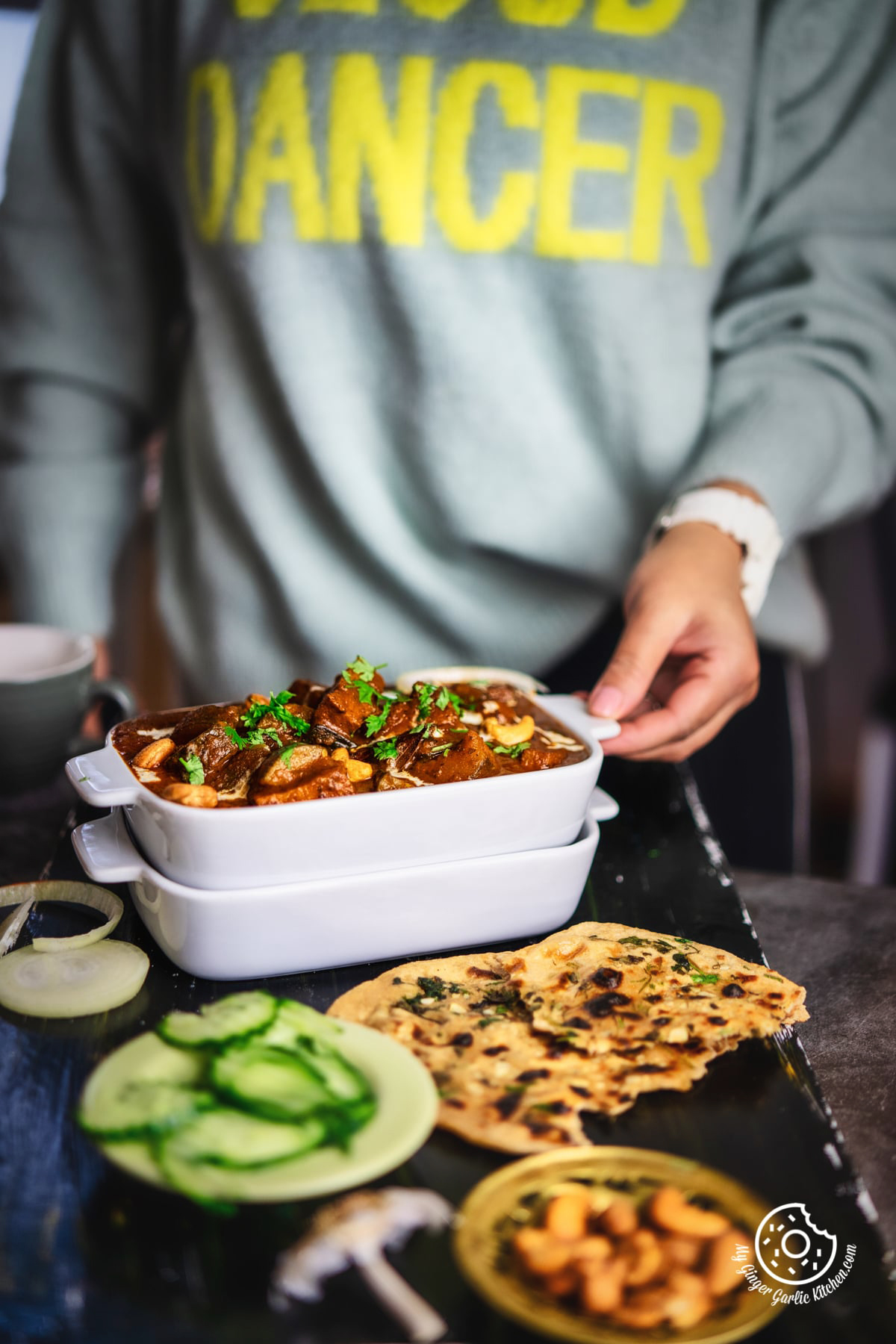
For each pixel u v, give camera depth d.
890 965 0.72
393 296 0.93
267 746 0.66
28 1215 0.54
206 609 1.06
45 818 0.83
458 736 0.68
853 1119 0.61
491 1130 0.57
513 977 0.66
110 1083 0.58
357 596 1.02
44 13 1.04
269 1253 0.53
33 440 1.12
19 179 1.07
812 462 0.93
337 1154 0.55
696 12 0.93
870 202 0.99
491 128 0.91
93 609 1.15
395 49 0.91
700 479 0.91
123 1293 0.52
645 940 0.69
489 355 0.94
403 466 0.99
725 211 0.97
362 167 0.92
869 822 1.89
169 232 1.11
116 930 0.69
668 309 0.95
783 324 1.00
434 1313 0.51
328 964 0.66
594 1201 0.55
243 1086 0.58
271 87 0.93
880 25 0.98
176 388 1.21
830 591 2.17
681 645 0.83
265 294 0.95
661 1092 0.60
